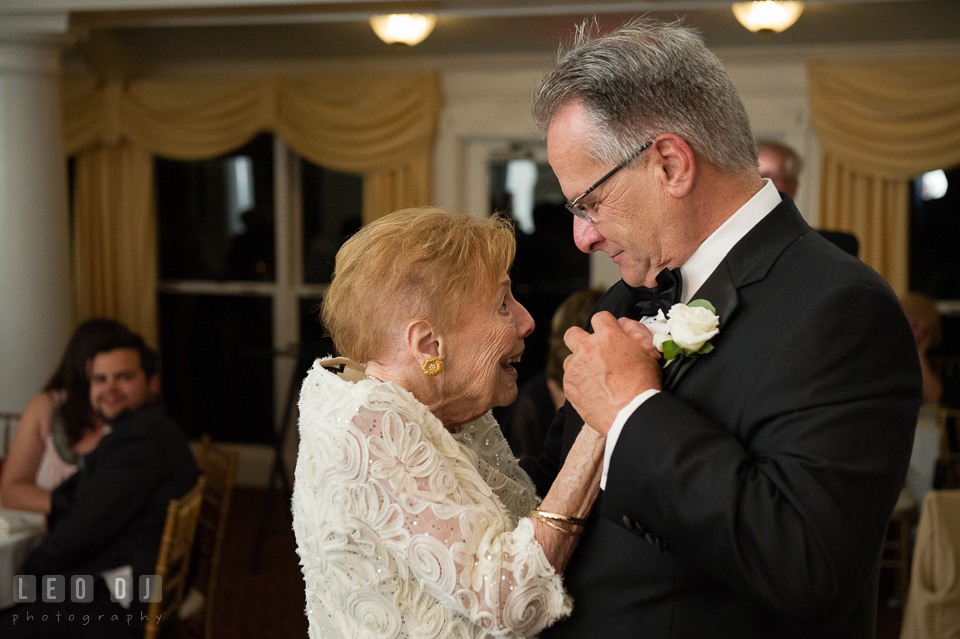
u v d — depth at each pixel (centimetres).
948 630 243
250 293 559
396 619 107
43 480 282
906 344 99
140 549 237
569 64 110
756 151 112
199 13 392
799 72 463
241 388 566
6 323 417
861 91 445
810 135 466
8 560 242
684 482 94
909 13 411
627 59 105
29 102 410
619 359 104
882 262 455
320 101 511
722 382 103
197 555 269
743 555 90
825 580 88
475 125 504
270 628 351
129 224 553
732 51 465
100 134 541
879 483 92
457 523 103
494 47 483
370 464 105
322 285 552
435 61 502
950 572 244
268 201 552
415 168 506
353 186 541
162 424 252
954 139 432
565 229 514
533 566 103
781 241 107
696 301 106
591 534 112
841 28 432
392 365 117
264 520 421
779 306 102
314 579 117
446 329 116
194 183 562
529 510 134
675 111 104
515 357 123
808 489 90
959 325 467
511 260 121
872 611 112
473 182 518
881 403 94
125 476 237
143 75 545
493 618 102
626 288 137
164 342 576
